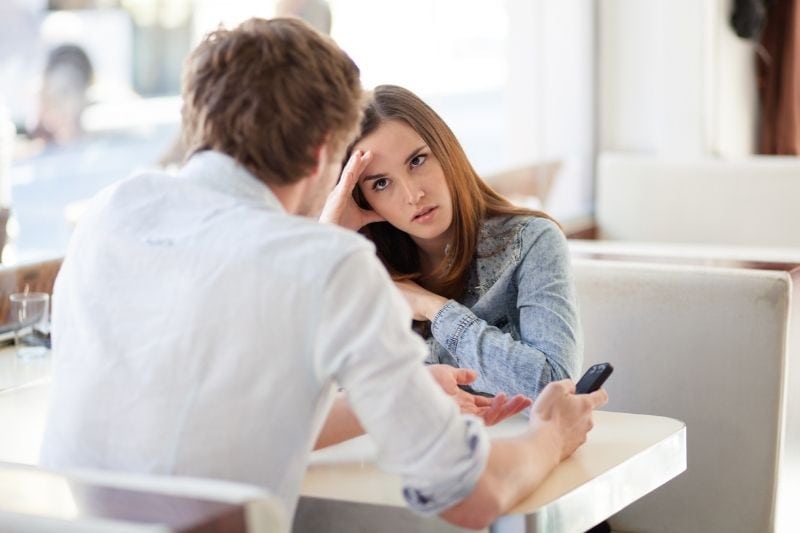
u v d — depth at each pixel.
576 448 2.02
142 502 1.46
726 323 3.01
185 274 1.70
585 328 3.17
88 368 1.74
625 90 6.27
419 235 2.59
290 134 1.76
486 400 2.24
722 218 5.39
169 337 1.69
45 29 3.98
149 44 4.30
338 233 1.67
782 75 6.59
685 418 3.08
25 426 2.33
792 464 3.45
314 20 4.65
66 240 4.01
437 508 1.68
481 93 5.46
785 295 2.96
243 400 1.66
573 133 6.15
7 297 3.29
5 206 3.76
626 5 6.20
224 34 1.81
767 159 5.43
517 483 1.77
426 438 1.64
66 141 4.04
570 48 6.06
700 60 6.08
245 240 1.68
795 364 3.41
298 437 1.70
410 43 5.06
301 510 1.89
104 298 1.75
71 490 1.53
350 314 1.62
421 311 2.63
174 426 1.67
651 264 3.14
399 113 2.57
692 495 3.10
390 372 1.63
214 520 1.39
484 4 5.43
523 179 5.74
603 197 5.64
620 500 2.00
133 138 4.31
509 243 2.65
